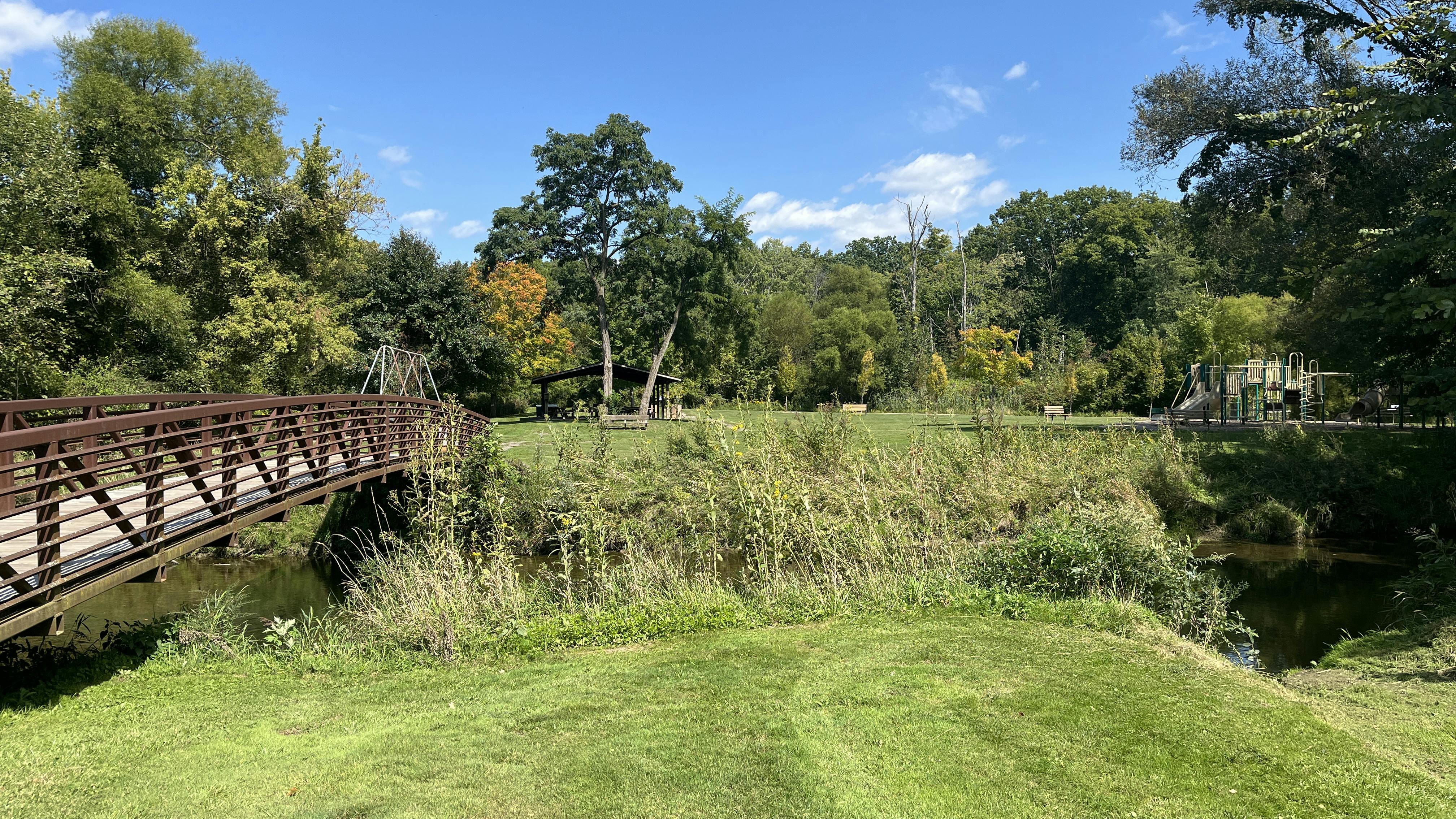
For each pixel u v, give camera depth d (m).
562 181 40.12
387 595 8.84
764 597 8.99
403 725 5.36
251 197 28.77
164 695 6.16
